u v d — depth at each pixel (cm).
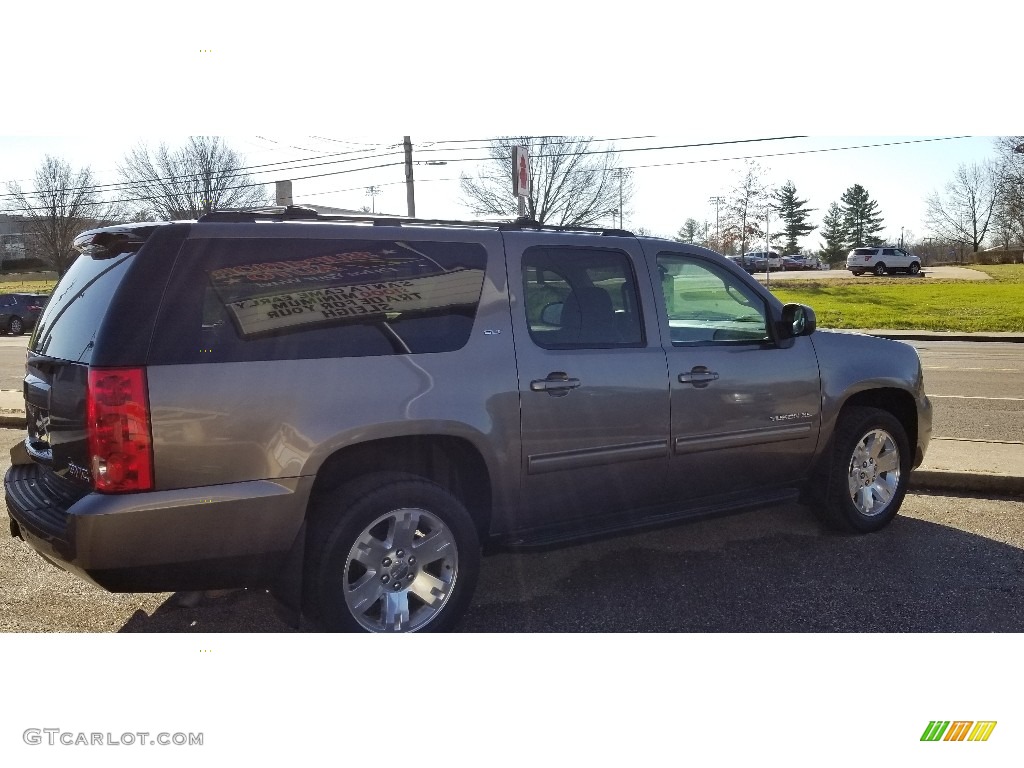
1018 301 3005
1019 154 4959
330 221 370
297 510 330
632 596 435
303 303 340
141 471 304
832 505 516
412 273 369
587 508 427
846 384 511
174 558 313
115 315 308
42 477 358
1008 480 609
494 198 4169
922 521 555
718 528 545
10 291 4306
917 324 2448
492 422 379
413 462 383
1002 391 1138
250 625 403
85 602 430
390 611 357
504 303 392
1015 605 420
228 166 3042
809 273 5669
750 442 473
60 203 3438
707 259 479
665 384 437
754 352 478
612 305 435
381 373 350
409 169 2422
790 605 421
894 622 401
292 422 328
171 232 321
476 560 376
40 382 353
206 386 314
